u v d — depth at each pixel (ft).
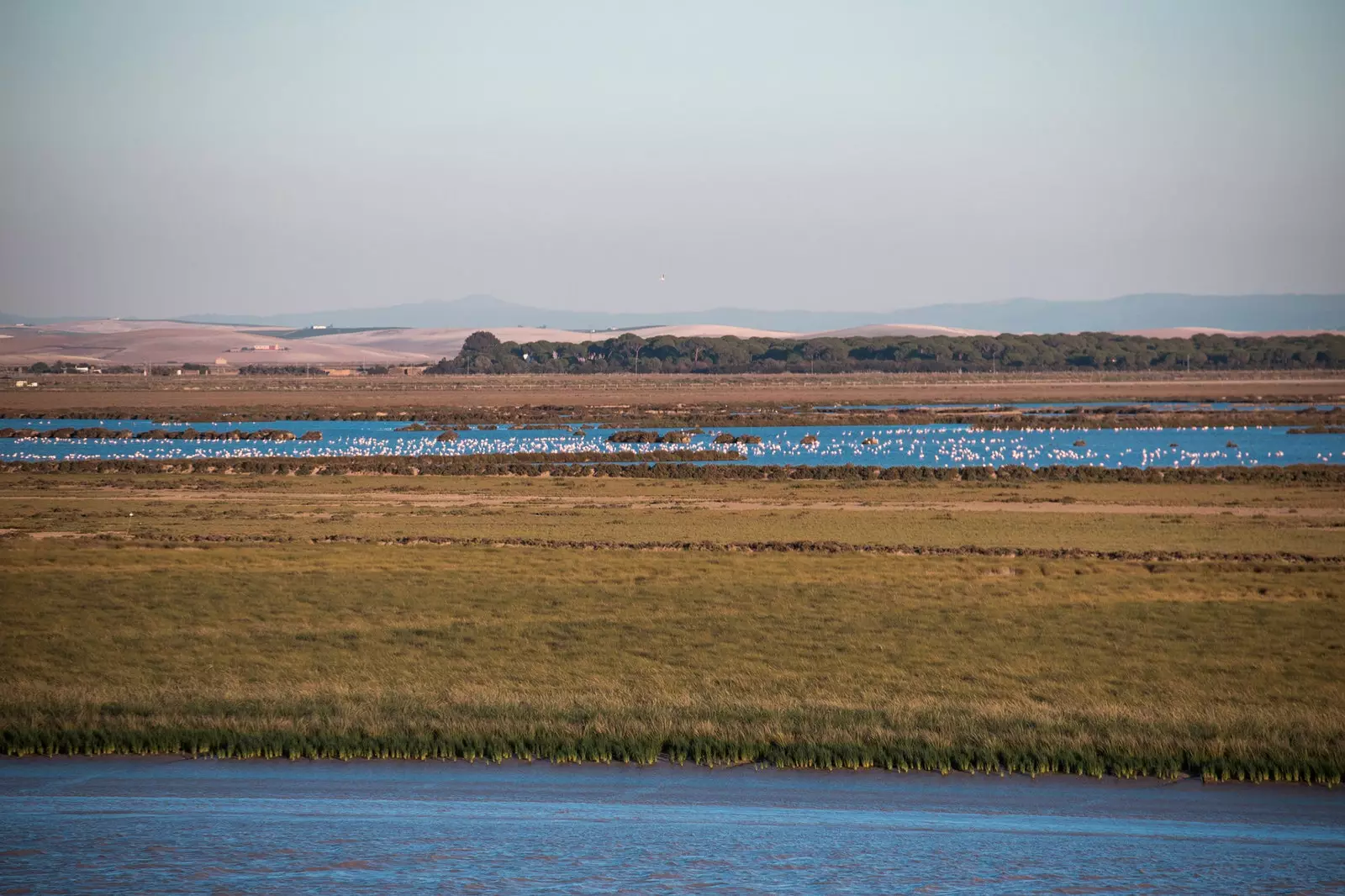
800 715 248.11
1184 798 200.64
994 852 175.52
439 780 208.13
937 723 241.96
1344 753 217.56
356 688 286.46
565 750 222.07
